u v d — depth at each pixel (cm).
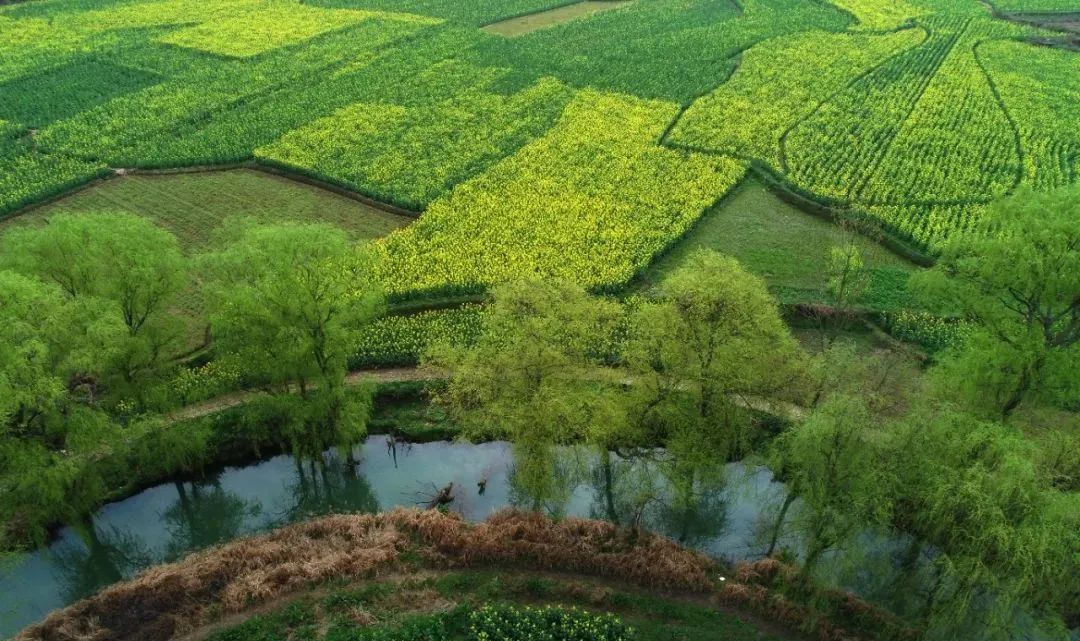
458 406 4506
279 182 8100
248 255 4419
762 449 4706
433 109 9488
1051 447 3738
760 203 7506
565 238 6819
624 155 8262
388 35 12012
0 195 7638
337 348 4603
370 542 4147
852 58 10788
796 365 4419
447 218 7200
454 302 6138
